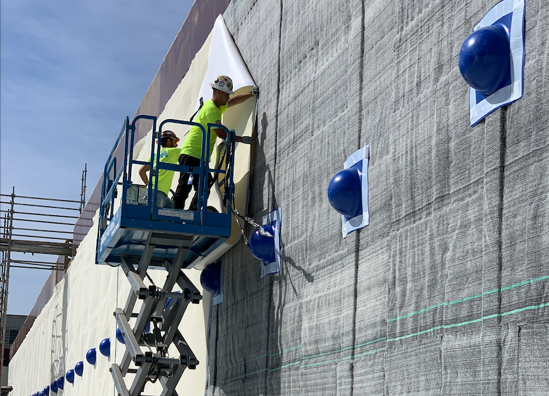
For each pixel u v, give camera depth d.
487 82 3.75
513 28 3.68
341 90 5.96
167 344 7.89
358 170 5.43
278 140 7.40
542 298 3.32
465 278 3.94
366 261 5.19
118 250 8.30
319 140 6.33
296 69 7.08
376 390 4.80
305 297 6.25
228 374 8.02
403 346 4.51
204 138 7.29
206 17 10.97
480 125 3.93
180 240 7.53
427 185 4.44
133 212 6.97
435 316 4.19
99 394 15.09
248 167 8.10
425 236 4.39
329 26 6.35
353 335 5.25
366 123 5.41
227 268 8.45
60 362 21.33
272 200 7.35
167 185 8.57
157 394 10.87
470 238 3.93
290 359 6.41
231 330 8.08
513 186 3.61
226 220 7.28
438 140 4.36
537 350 3.31
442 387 4.02
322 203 6.12
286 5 7.52
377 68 5.32
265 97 7.97
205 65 10.49
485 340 3.68
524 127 3.56
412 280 4.50
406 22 4.93
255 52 8.44
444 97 4.34
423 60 4.64
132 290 7.70
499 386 3.54
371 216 5.18
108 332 14.86
